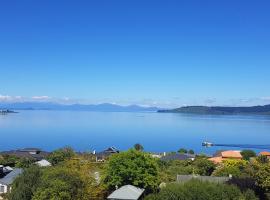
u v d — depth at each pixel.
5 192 82.81
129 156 71.50
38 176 63.97
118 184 69.75
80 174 63.41
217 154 171.00
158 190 71.75
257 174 73.44
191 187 64.19
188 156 157.75
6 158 131.00
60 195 56.69
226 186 65.88
